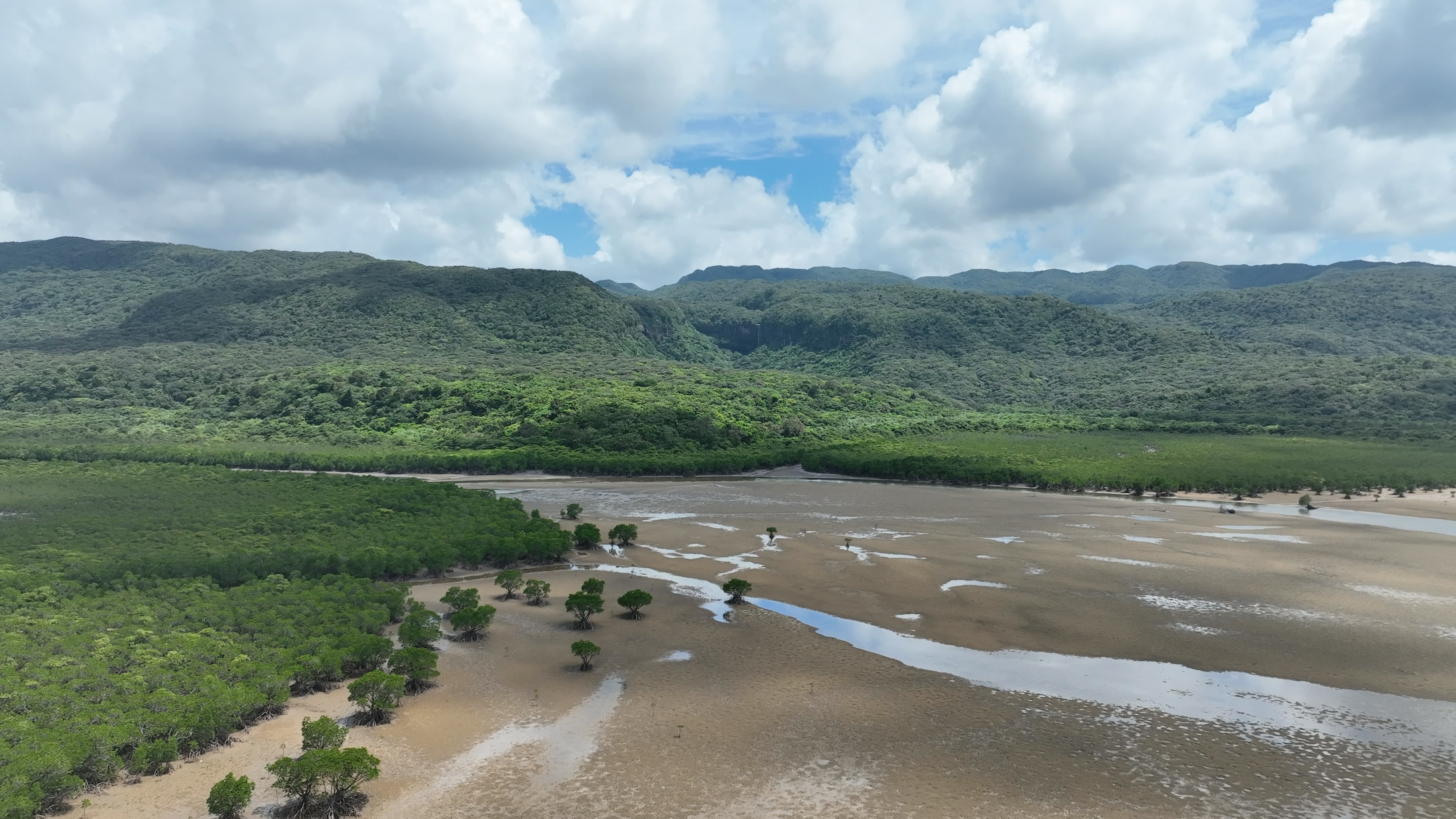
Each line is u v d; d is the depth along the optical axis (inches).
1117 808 1083.3
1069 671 1596.9
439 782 1138.7
